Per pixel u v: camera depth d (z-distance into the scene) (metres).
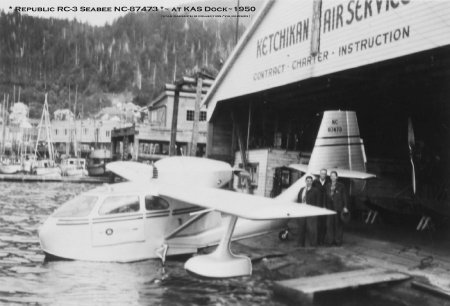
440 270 8.13
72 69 180.50
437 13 8.38
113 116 122.88
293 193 11.55
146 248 9.47
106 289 7.58
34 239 12.07
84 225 9.04
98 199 9.26
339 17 10.82
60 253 9.12
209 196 8.37
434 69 11.30
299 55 12.40
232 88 16.67
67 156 66.50
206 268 7.59
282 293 7.39
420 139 16.55
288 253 10.11
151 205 9.52
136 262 9.35
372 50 9.85
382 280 7.55
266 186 16.81
